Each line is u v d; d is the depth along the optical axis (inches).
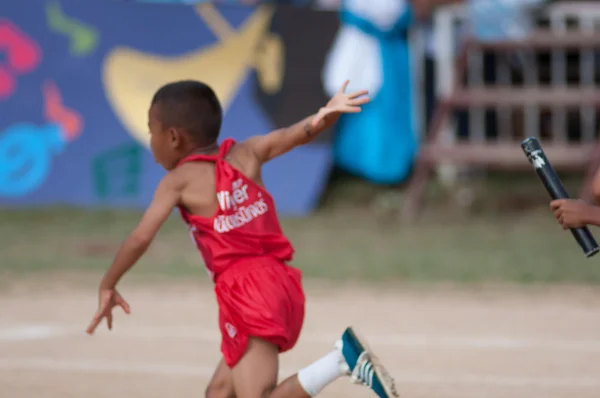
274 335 488.7
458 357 824.3
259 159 520.7
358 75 1822.1
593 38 1750.7
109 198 1815.9
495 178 1913.1
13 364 798.5
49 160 1827.0
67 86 1828.2
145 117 1815.9
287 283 505.7
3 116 1834.4
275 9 1811.0
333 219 1758.1
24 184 1825.8
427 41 1936.5
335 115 503.8
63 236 1610.5
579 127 1872.5
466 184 1888.5
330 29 1813.5
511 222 1731.1
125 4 1825.8
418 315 1026.7
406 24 1857.8
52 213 1771.7
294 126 514.3
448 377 748.0
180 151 526.3
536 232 1638.8
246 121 1790.1
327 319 1003.9
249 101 1793.8
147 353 844.6
